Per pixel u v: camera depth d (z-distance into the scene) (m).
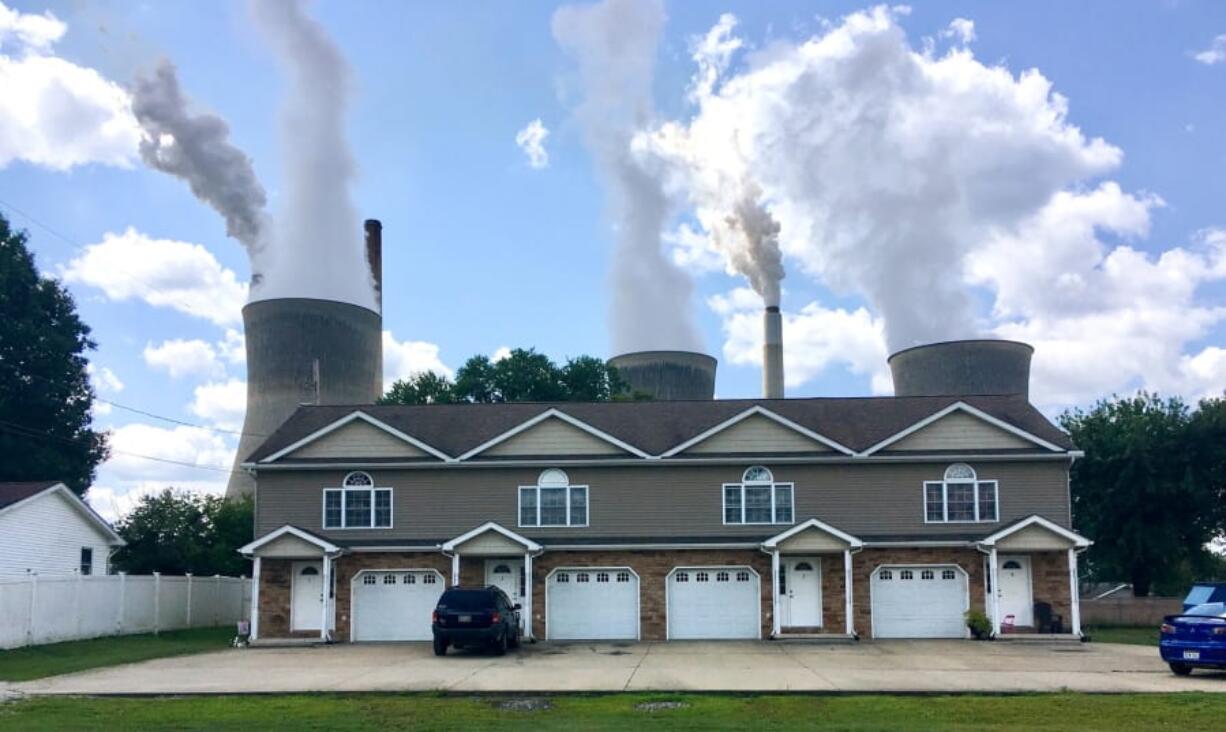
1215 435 42.75
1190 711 16.55
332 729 15.06
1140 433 43.16
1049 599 32.75
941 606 33.09
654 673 22.38
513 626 29.11
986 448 34.25
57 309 52.75
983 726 15.10
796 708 17.12
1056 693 18.86
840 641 31.62
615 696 18.84
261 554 32.78
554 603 33.47
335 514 34.72
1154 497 43.19
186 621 37.75
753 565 33.38
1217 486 43.50
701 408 37.25
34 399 50.41
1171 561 44.28
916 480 34.25
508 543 32.62
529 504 34.62
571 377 59.66
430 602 33.75
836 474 34.38
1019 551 32.78
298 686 20.20
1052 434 34.59
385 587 33.84
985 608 32.81
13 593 27.94
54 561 35.69
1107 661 25.16
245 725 15.38
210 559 45.84
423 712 16.83
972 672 22.50
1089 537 44.72
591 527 34.34
